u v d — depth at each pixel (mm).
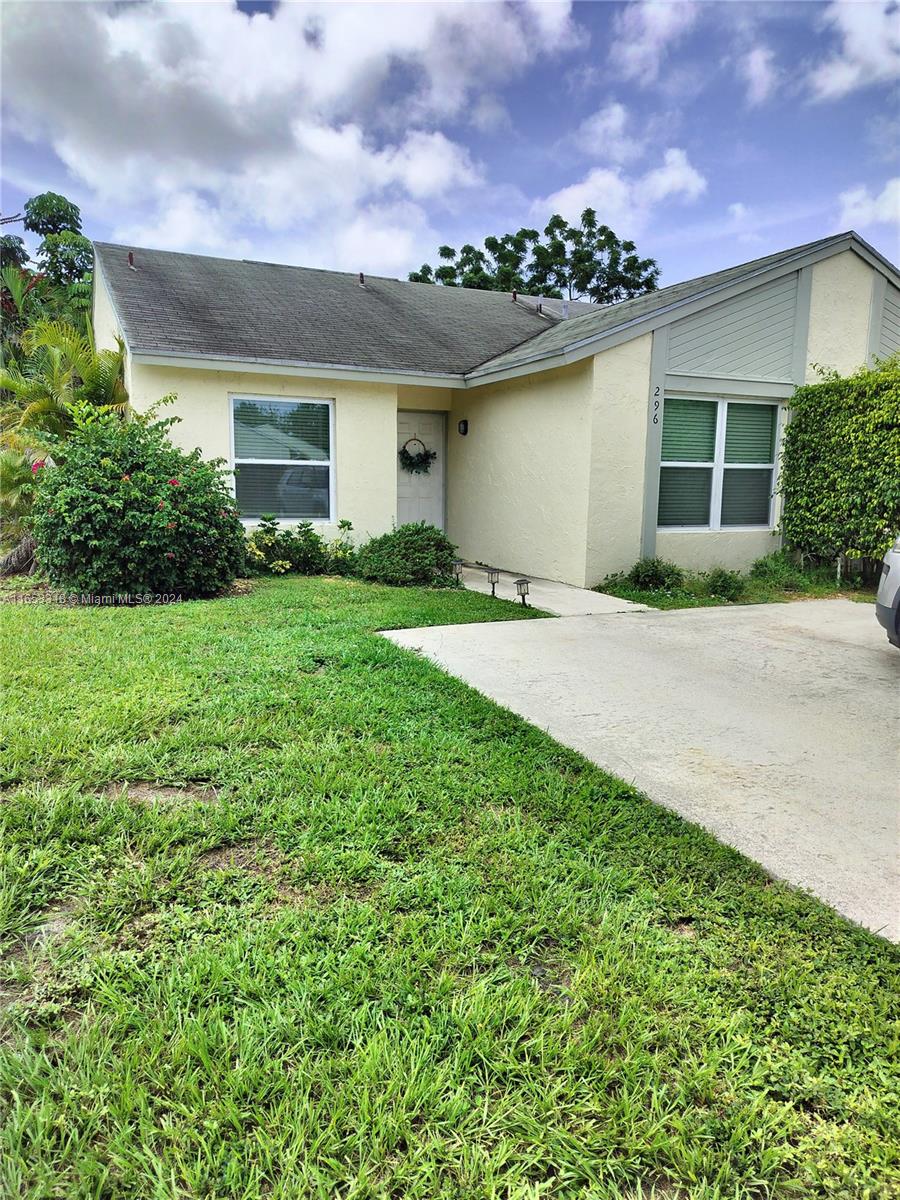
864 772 3166
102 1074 1515
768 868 2396
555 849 2447
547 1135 1428
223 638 4930
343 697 3791
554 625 6012
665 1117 1468
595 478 7785
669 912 2145
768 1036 1676
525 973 1868
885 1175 1367
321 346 8898
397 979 1808
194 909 2064
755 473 8812
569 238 31922
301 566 8570
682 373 8070
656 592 7633
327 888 2184
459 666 4707
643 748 3408
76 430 7840
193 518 6680
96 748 3018
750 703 4082
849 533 8047
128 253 10711
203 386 8195
